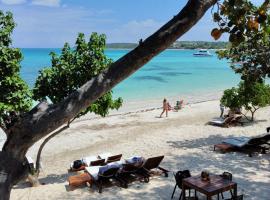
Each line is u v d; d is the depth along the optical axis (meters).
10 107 12.35
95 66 14.27
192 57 164.62
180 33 2.60
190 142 20.55
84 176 13.77
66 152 20.17
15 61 13.30
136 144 20.97
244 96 24.41
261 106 24.83
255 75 15.35
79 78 14.34
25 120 2.56
